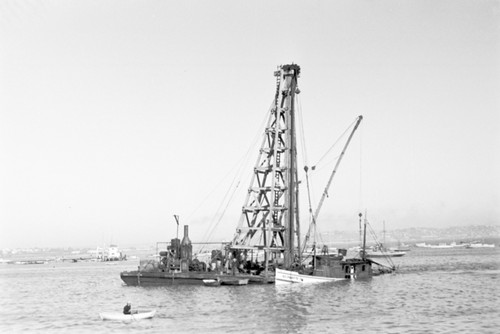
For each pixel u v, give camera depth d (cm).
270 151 11931
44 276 19462
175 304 8712
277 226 11506
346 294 9694
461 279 13038
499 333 6128
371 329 6444
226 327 6694
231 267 11412
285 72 11906
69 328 6988
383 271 15838
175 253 11738
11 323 7600
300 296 9394
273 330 6462
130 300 9569
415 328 6469
